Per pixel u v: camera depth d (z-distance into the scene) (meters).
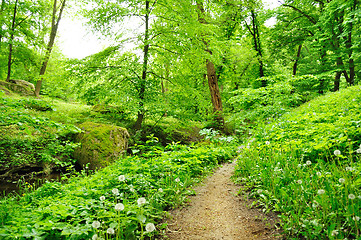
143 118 11.37
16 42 14.77
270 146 4.64
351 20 9.84
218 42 10.50
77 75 9.78
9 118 4.69
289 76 10.39
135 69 9.80
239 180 4.27
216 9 14.52
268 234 2.54
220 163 6.12
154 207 3.21
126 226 2.57
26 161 7.41
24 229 2.23
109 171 4.86
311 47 18.81
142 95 10.32
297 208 2.63
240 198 3.56
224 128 12.61
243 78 18.61
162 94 10.88
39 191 4.39
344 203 2.47
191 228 2.89
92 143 8.45
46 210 2.67
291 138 4.85
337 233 2.02
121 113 11.34
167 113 10.71
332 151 3.76
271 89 10.22
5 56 16.64
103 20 9.38
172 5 9.95
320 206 2.57
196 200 3.71
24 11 15.23
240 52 15.68
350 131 3.86
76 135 9.16
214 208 3.38
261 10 17.30
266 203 3.06
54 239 2.28
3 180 7.04
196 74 15.42
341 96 8.56
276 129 5.90
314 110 7.64
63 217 2.58
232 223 2.91
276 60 19.62
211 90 13.33
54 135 6.48
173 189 3.71
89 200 3.03
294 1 18.05
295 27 18.50
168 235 2.76
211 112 13.64
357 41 11.34
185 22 9.61
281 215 2.70
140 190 3.55
